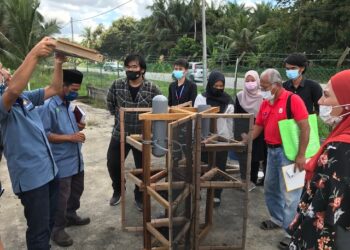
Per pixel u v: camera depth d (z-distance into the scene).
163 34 42.34
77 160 3.27
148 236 2.95
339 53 22.06
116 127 3.76
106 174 5.14
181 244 2.79
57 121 3.10
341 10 22.69
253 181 4.54
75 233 3.46
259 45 28.69
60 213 3.18
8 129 2.39
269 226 3.49
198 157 2.71
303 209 1.67
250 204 4.09
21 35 20.47
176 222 2.61
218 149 2.74
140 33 46.81
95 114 10.94
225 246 3.03
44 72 20.98
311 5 24.39
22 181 2.45
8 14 20.39
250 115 2.70
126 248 3.21
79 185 3.49
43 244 2.55
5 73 2.47
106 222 3.67
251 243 3.24
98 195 4.38
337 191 1.46
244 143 2.77
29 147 2.44
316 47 24.77
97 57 2.39
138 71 3.60
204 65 11.09
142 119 2.58
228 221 3.42
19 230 3.51
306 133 2.92
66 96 3.16
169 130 2.28
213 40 33.75
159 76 20.12
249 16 36.38
